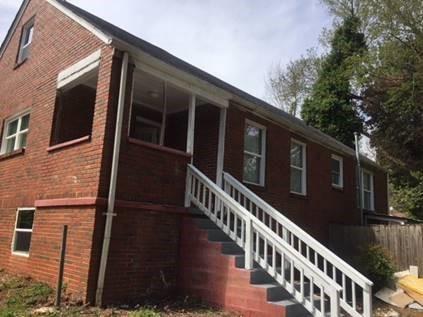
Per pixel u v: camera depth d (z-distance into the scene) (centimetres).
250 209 860
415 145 2062
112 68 680
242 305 593
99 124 669
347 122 2080
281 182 1103
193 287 686
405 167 2125
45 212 763
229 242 686
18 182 909
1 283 716
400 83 1789
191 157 798
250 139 1035
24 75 1028
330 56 2258
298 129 1184
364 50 1966
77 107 878
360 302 912
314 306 553
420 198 2028
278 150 1112
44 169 809
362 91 2105
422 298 884
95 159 653
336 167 1484
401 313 825
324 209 1311
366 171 1750
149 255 682
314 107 2147
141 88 877
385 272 1005
